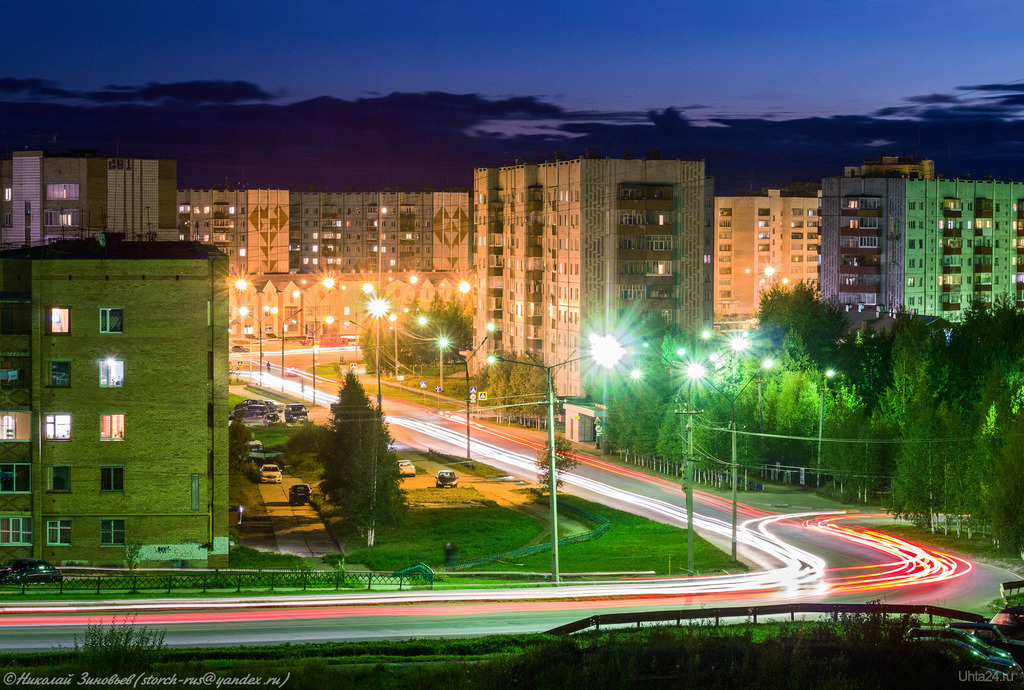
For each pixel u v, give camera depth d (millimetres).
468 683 36406
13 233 126625
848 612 42156
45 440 65875
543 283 160500
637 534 82375
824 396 106812
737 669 35656
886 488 96125
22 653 39594
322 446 93750
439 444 130875
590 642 38969
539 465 100625
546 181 159000
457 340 198000
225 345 67625
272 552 73562
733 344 94312
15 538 65875
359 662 40438
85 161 125625
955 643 36719
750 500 98312
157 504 66750
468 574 65375
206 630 46469
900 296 180750
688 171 153375
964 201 186000
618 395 121500
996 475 72625
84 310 66000
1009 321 117688
